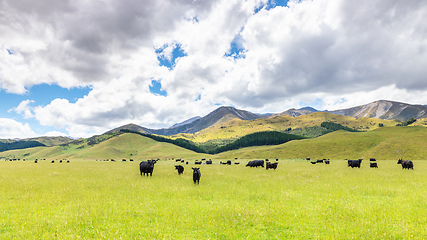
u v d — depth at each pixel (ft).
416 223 26.55
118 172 95.30
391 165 143.54
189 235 23.43
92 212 29.76
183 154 557.33
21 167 132.67
